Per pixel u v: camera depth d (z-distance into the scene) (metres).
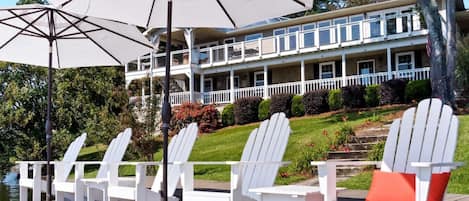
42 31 5.77
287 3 4.37
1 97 19.28
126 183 6.05
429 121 4.11
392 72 18.17
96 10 4.70
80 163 5.82
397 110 15.36
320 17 21.98
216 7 4.65
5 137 19.03
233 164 4.32
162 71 23.11
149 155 13.18
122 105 15.02
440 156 3.89
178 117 19.33
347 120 14.98
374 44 18.95
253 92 21.50
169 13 3.74
